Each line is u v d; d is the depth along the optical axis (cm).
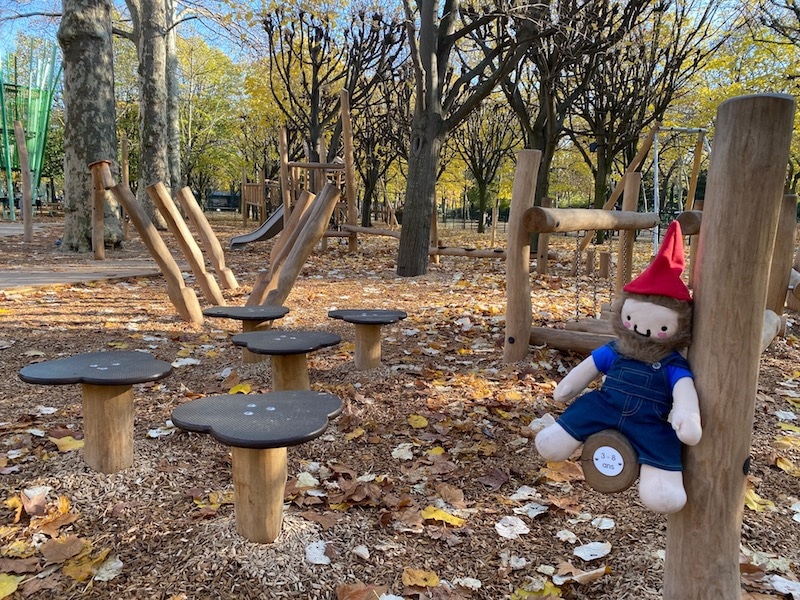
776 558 226
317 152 1648
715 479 163
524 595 210
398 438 340
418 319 621
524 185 444
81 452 298
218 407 234
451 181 3247
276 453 224
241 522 227
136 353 305
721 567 167
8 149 2533
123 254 1161
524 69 1662
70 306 645
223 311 428
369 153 2214
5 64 3556
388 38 1565
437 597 206
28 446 309
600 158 1695
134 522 246
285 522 241
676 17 1420
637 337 179
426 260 947
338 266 1077
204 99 3806
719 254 157
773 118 148
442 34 894
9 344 490
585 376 195
